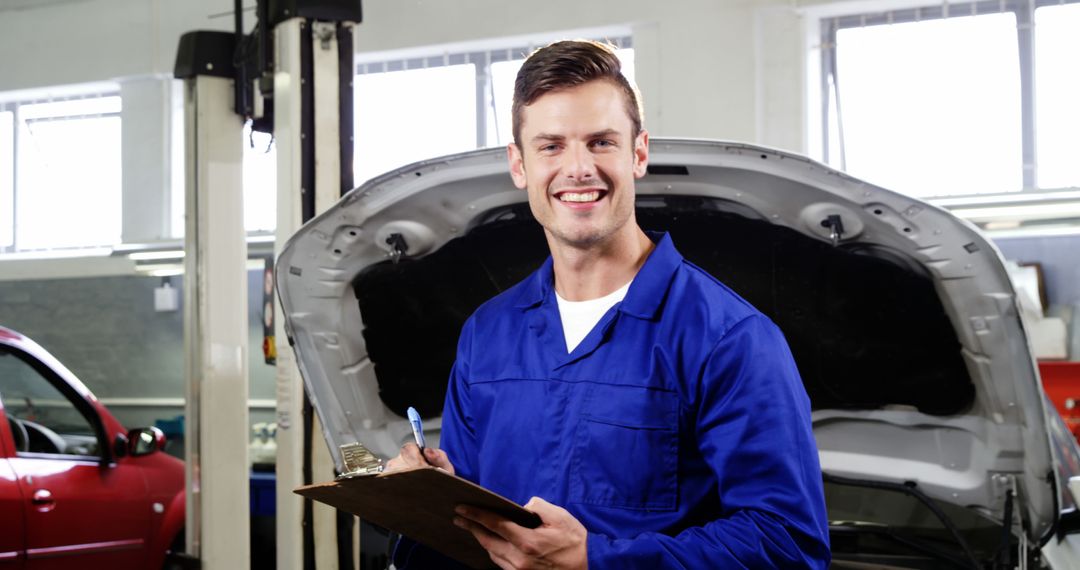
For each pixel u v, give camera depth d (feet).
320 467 11.03
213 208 13.23
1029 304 16.57
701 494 5.14
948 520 7.22
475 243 6.98
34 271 22.27
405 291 7.13
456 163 6.37
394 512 4.94
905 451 7.42
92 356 21.95
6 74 23.20
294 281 6.84
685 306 5.23
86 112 22.99
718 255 6.91
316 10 11.07
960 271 6.07
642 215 6.69
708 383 5.04
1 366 16.44
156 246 21.16
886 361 7.02
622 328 5.29
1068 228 15.26
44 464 13.84
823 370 7.28
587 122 5.05
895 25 17.90
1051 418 7.92
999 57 17.39
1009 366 6.28
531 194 5.28
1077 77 17.02
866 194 5.93
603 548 4.75
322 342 7.08
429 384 7.47
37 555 13.52
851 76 18.17
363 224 6.66
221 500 13.33
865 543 7.84
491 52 19.90
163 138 22.06
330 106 11.19
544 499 5.27
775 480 4.86
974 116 17.53
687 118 18.37
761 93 18.13
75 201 23.03
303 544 10.96
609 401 5.19
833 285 6.75
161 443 14.89
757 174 6.09
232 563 13.43
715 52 18.22
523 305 5.69
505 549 4.83
